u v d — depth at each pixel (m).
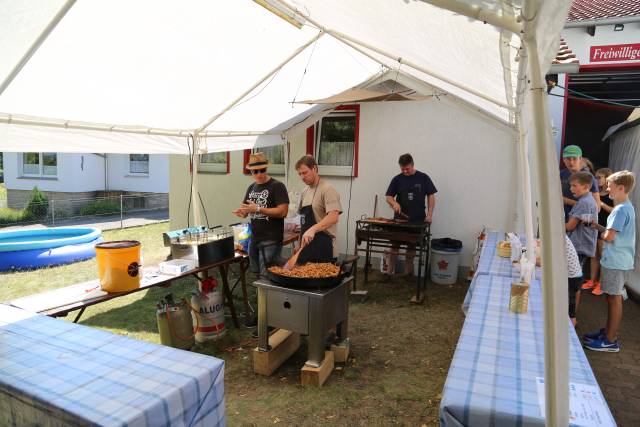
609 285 4.06
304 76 5.02
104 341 2.00
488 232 5.78
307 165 4.06
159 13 2.88
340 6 2.56
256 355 3.68
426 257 5.80
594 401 1.62
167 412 1.47
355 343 4.34
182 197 8.62
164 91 3.89
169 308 4.07
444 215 6.60
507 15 1.24
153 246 9.30
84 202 14.65
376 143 6.87
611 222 3.99
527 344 2.18
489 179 6.32
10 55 2.63
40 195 13.96
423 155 6.63
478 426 1.57
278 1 3.15
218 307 4.43
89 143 3.92
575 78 7.41
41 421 1.48
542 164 1.26
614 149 7.58
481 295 3.03
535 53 1.22
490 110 4.17
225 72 4.03
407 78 5.74
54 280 6.71
